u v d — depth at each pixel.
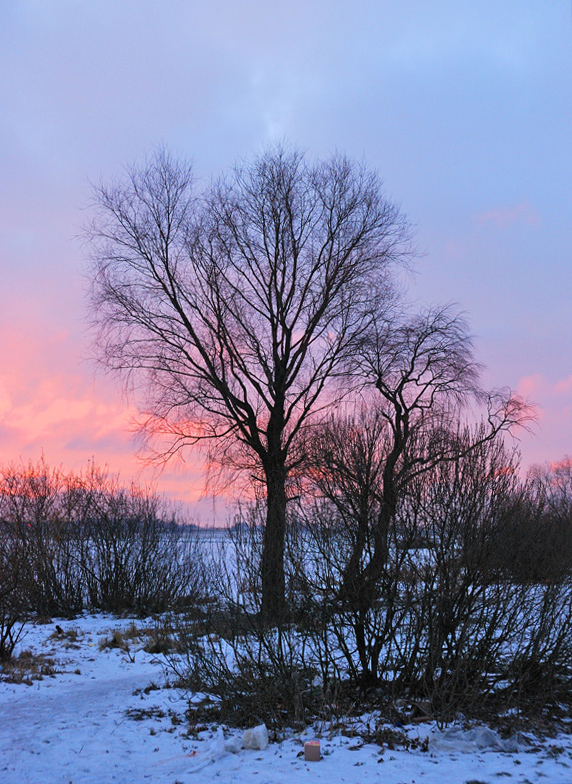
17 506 20.78
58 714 8.56
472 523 7.73
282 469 14.60
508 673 7.75
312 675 8.38
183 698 9.12
